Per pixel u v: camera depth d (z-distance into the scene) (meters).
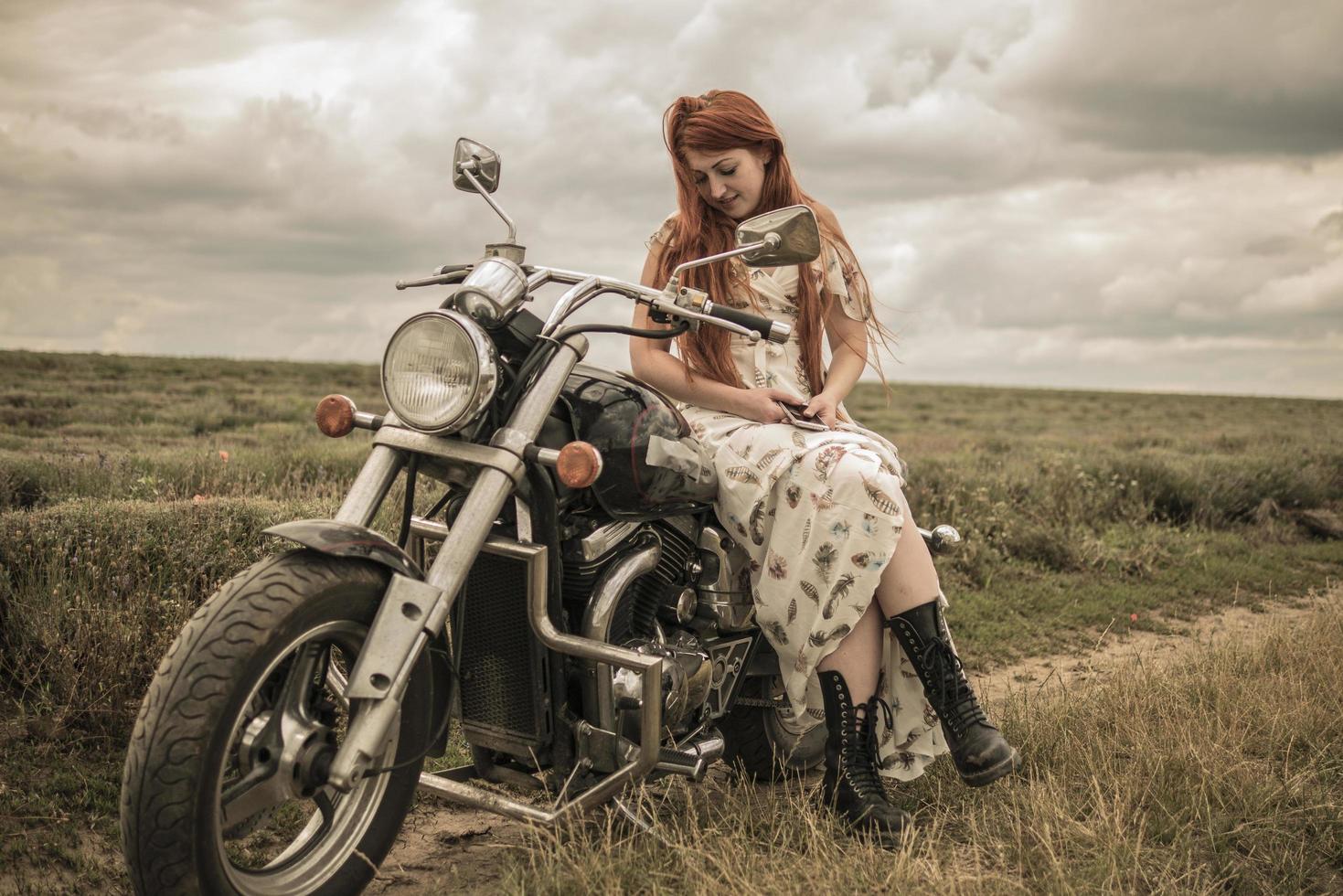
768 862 2.46
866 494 2.74
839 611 2.74
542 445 2.49
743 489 2.78
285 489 6.30
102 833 2.68
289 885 2.10
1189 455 13.17
